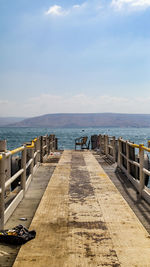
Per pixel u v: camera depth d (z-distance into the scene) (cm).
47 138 1411
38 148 1088
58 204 568
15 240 374
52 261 328
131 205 564
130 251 354
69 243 378
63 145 5047
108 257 338
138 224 452
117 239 392
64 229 430
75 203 575
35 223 456
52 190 691
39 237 399
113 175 896
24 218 479
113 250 357
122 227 439
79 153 1645
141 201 594
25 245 372
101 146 1711
